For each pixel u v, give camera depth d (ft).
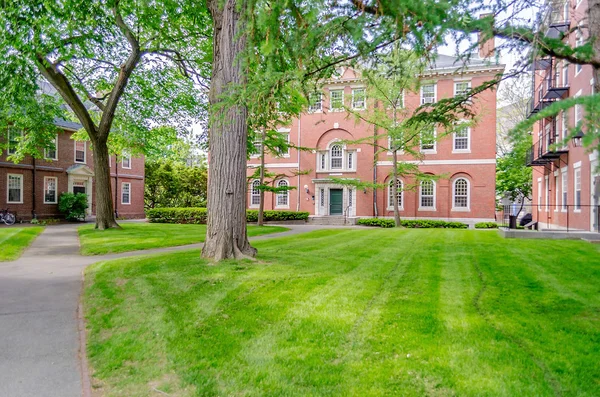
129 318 15.23
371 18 12.73
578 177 50.67
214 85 23.95
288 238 43.93
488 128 81.00
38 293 20.39
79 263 29.55
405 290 17.88
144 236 47.44
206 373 10.60
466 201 82.64
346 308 15.17
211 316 14.74
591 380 9.55
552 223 65.46
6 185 82.33
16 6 34.45
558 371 10.02
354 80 84.43
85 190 99.96
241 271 21.39
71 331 14.71
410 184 80.33
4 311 17.19
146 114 65.36
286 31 14.08
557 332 12.57
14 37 36.50
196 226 66.44
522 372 9.92
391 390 9.32
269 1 12.64
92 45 51.80
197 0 39.14
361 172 88.94
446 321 13.56
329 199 92.02
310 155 93.09
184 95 65.31
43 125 63.52
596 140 7.14
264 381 9.98
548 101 57.06
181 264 23.56
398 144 63.77
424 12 9.86
